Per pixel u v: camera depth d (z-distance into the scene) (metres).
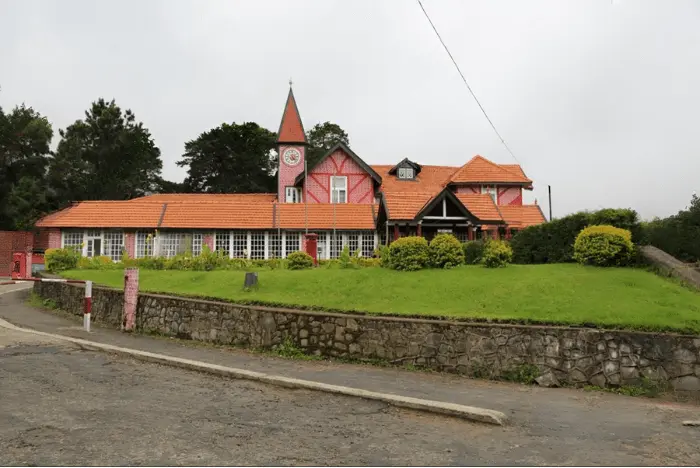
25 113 52.50
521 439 6.17
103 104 63.12
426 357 10.34
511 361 9.68
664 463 5.44
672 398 8.64
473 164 38.47
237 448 5.52
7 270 39.41
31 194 45.59
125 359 10.23
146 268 20.91
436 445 5.86
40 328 14.15
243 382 8.74
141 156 63.88
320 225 31.02
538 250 16.52
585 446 5.96
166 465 4.96
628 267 13.70
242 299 13.51
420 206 25.31
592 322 9.83
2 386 7.72
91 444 5.46
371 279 14.52
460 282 13.40
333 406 7.41
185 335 13.40
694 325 9.38
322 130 68.94
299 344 11.56
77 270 22.00
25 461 4.94
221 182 61.66
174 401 7.32
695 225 14.17
